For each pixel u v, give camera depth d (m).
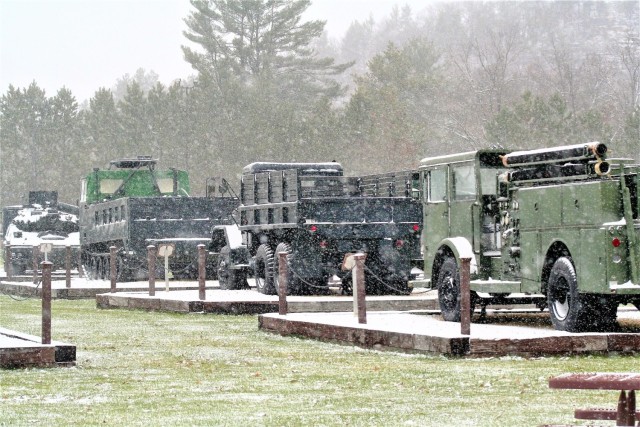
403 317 24.92
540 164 21.55
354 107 85.88
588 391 15.23
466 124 100.81
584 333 19.48
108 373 17.92
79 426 12.56
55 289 41.78
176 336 24.88
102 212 48.47
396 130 84.31
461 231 24.47
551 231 21.36
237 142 89.25
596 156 20.23
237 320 29.70
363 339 21.73
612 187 20.02
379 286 34.06
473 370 17.58
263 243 35.47
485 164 24.02
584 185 20.44
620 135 80.50
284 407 14.02
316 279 33.56
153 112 93.19
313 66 111.50
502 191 23.31
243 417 13.16
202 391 15.65
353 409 13.80
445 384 16.08
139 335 25.20
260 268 35.62
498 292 22.81
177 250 44.78
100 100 97.31
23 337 20.50
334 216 33.00
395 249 33.53
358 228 33.12
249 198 36.16
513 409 13.65
